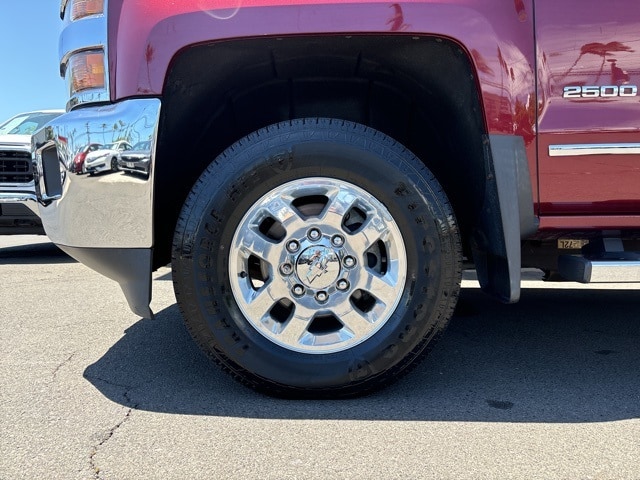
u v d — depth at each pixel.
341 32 1.86
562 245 2.43
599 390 2.19
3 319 3.40
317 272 1.98
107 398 2.09
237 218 1.96
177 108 2.06
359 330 1.99
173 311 3.61
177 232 1.96
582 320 3.38
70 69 2.08
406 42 1.95
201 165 2.35
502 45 1.94
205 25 1.88
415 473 1.55
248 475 1.54
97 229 1.97
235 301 1.99
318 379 1.98
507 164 1.98
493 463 1.61
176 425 1.85
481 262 2.31
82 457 1.64
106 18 1.98
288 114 2.38
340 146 1.96
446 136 2.31
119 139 1.91
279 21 1.87
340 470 1.56
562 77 1.97
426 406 2.01
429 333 1.99
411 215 1.97
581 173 2.01
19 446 1.71
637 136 1.98
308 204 2.05
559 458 1.64
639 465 1.59
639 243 2.27
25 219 6.30
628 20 1.97
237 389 2.18
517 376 2.35
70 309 3.71
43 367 2.46
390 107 2.36
